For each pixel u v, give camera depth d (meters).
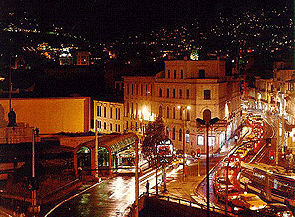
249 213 42.28
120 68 116.81
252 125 114.88
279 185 48.78
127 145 66.19
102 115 109.44
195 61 85.38
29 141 65.56
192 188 55.50
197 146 83.31
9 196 44.59
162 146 54.66
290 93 111.00
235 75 107.75
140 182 57.72
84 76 130.50
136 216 37.88
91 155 58.91
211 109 83.62
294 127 80.25
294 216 41.59
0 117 71.25
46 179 52.41
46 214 40.97
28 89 108.62
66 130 77.00
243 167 60.84
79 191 51.25
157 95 92.44
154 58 162.50
